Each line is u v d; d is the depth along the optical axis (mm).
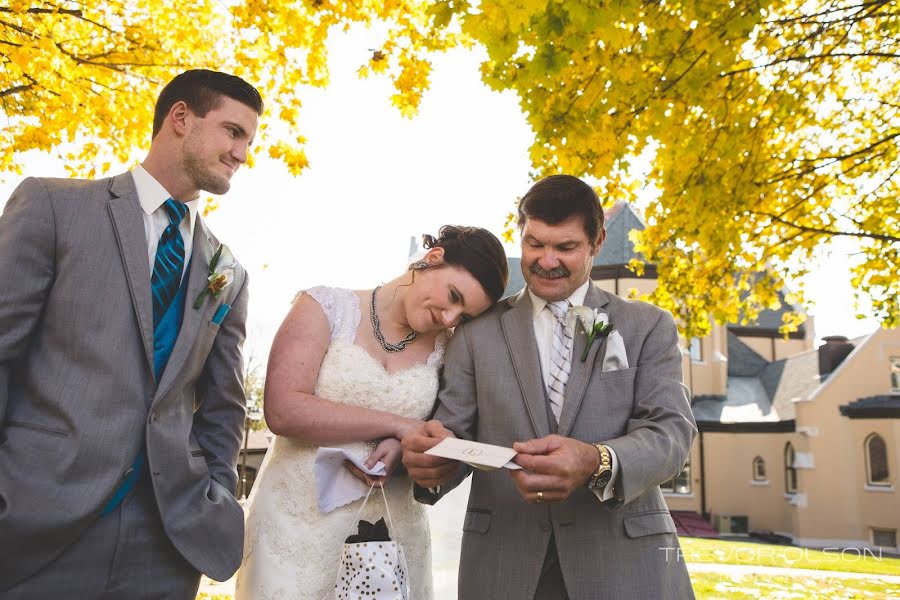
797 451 26266
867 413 25125
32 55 5371
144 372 2105
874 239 6148
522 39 3379
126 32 5992
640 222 29219
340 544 2451
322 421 2422
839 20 5039
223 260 2336
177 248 2273
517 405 2330
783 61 5145
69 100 5938
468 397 2490
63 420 1979
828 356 27266
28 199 2080
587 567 2123
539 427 2266
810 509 25156
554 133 4066
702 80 4434
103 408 2006
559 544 2158
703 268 6551
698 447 28219
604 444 2014
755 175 5910
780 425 27312
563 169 4297
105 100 6184
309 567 2418
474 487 2420
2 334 1941
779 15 5609
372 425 2453
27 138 5871
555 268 2322
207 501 2244
